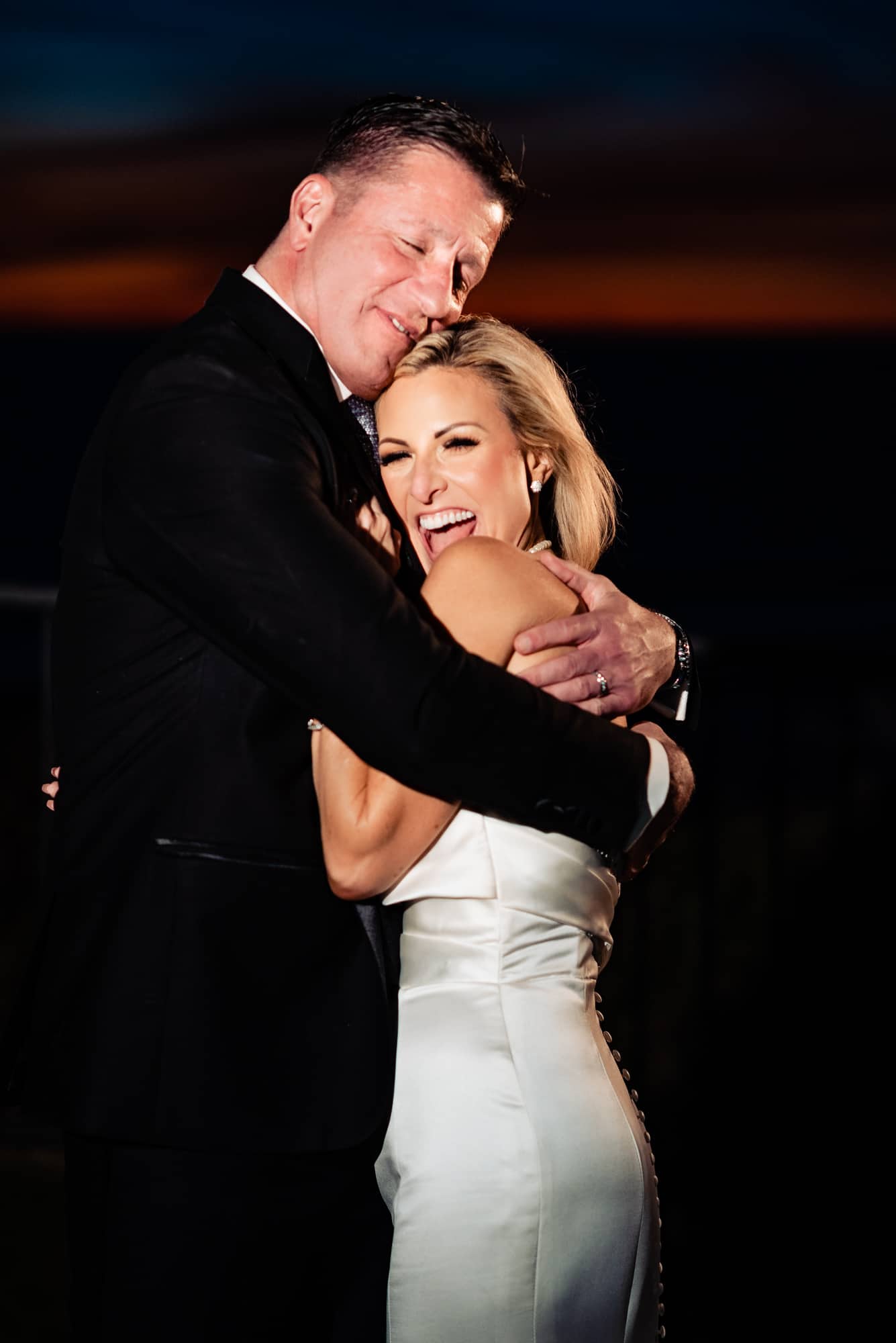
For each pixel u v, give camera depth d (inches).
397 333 136.2
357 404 144.9
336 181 135.8
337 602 115.3
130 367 129.8
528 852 130.0
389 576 127.6
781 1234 254.4
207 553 116.9
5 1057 133.6
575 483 149.6
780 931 352.5
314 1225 129.4
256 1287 127.5
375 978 130.2
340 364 137.9
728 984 338.6
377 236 133.6
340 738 119.0
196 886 122.6
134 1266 124.3
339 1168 129.3
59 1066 125.5
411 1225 124.5
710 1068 289.7
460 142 134.6
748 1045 308.7
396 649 115.3
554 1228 123.9
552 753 121.1
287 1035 124.7
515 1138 124.4
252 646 117.0
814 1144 277.6
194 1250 124.3
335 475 127.0
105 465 125.3
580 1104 127.2
